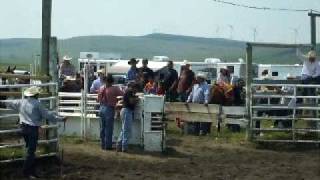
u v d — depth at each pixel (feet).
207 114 84.07
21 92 57.26
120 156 66.13
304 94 79.46
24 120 52.95
